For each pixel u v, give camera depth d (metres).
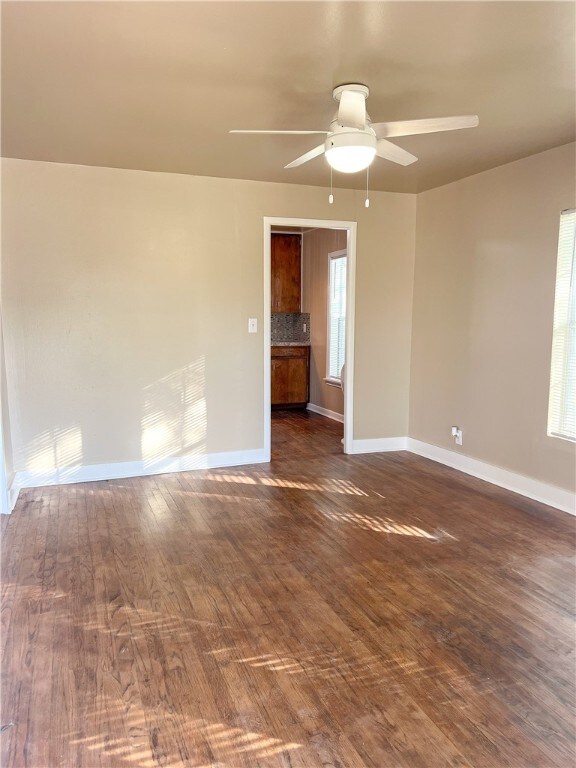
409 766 1.69
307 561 3.07
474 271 4.57
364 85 2.70
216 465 4.90
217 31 2.17
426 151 3.83
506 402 4.30
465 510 3.87
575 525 3.58
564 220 3.73
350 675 2.11
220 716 1.89
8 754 1.73
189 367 4.69
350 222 5.09
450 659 2.21
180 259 4.55
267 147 3.70
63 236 4.20
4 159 4.00
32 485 4.32
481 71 2.55
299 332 8.03
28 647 2.27
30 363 4.21
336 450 5.55
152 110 3.03
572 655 2.24
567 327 3.77
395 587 2.78
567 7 2.00
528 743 1.78
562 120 3.21
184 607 2.58
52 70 2.52
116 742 1.78
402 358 5.48
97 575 2.89
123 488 4.30
